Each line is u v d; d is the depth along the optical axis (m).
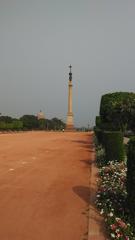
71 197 12.48
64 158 23.33
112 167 15.59
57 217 10.40
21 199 12.25
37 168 18.75
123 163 16.39
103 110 37.72
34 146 33.12
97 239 8.66
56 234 9.14
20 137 52.56
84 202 11.83
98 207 10.95
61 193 13.09
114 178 13.48
